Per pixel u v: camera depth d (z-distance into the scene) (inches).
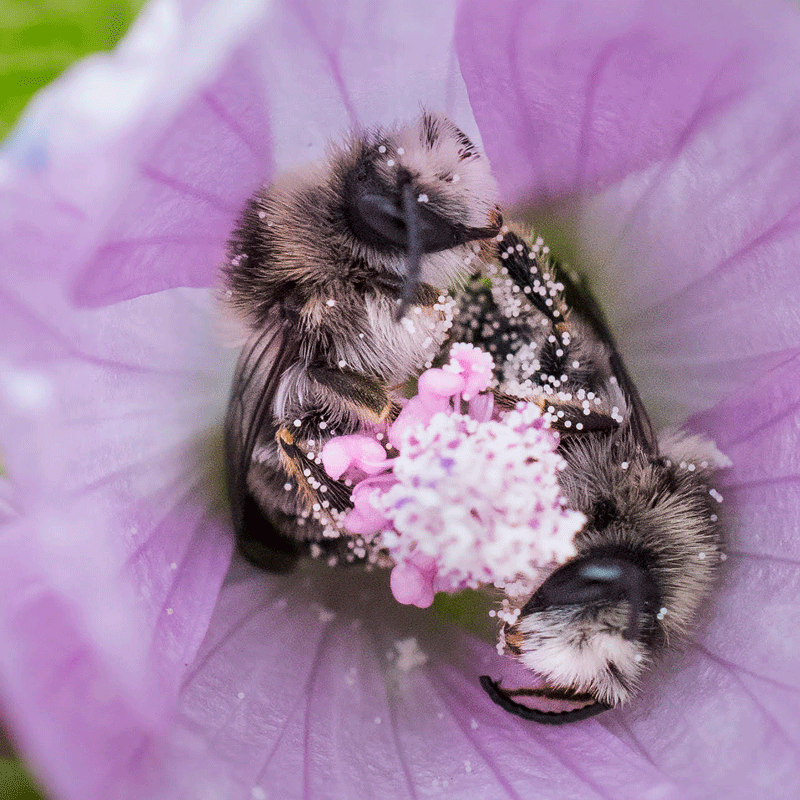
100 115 2.6
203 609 2.9
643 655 2.9
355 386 2.9
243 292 2.9
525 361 2.9
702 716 2.9
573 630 2.8
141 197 2.8
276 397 2.9
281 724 2.9
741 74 2.8
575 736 2.9
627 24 2.8
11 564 2.7
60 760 2.6
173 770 2.7
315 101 2.9
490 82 2.9
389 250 2.9
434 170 2.9
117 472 2.8
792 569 2.9
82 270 2.7
